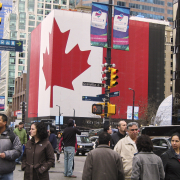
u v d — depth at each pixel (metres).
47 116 91.94
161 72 100.81
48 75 93.56
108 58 15.57
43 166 6.39
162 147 17.02
